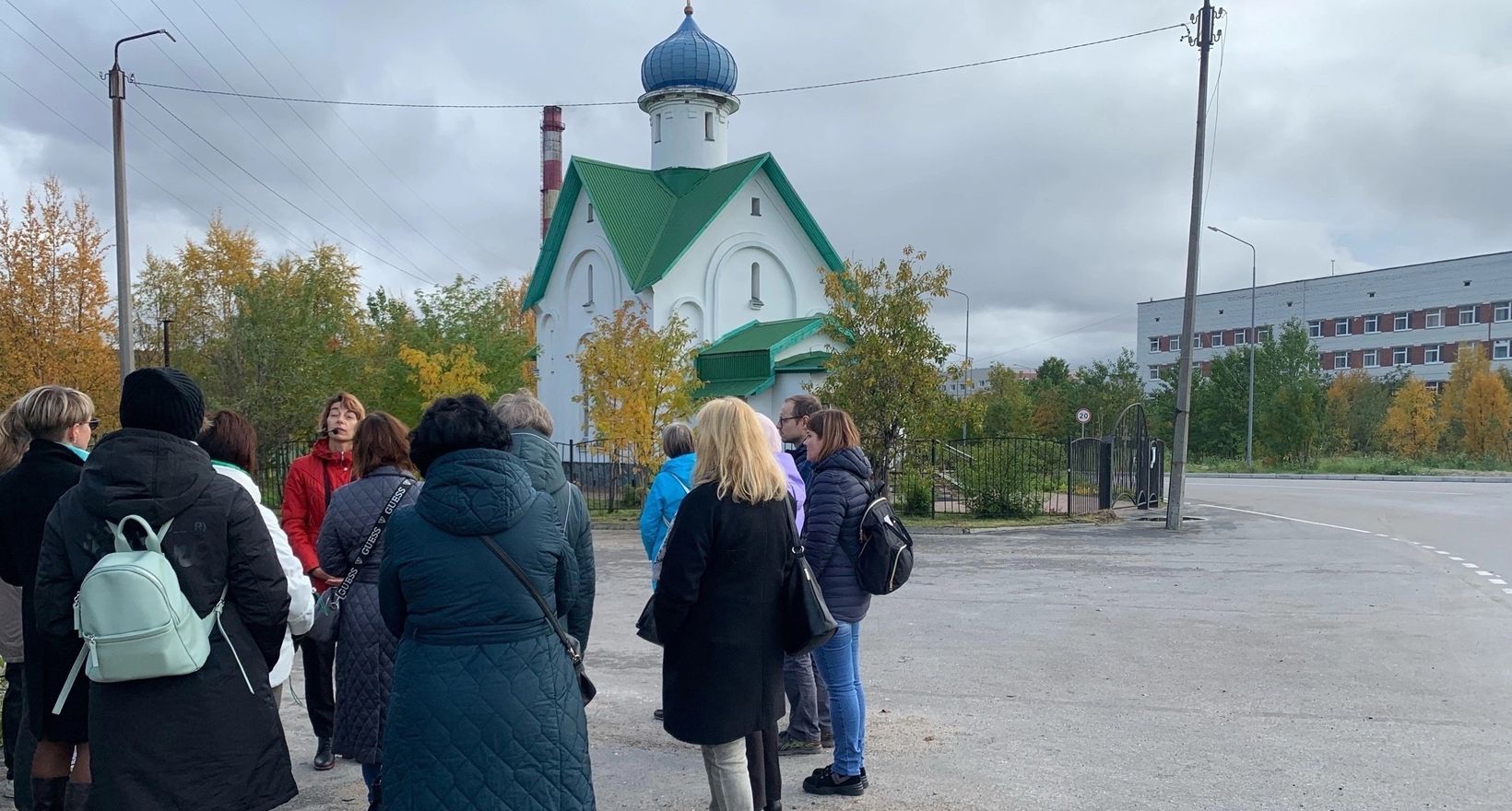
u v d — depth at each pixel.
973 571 12.88
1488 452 41.50
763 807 4.43
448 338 37.25
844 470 5.06
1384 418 45.94
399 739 3.31
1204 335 86.25
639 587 12.26
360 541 4.71
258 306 29.70
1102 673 7.48
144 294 47.62
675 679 4.19
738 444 4.18
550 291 37.41
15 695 4.98
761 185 34.12
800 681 5.68
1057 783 5.17
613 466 22.91
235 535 3.55
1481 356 44.47
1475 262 68.00
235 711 3.52
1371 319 74.44
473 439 3.51
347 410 5.75
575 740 3.47
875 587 4.92
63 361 24.92
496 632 3.37
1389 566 12.85
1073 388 50.72
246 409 28.44
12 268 24.98
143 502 3.40
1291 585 11.44
